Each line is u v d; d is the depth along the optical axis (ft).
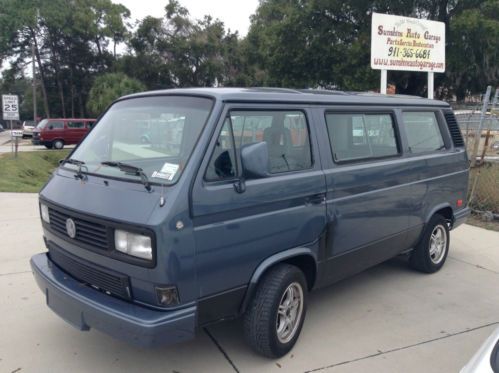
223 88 12.35
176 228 9.66
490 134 33.12
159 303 9.86
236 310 11.32
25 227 24.63
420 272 18.86
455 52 70.03
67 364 11.88
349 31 78.95
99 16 174.09
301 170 12.40
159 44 153.58
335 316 14.85
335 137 13.61
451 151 18.92
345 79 74.74
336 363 12.09
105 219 10.28
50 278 11.71
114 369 11.69
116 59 173.68
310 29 81.10
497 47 70.54
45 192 12.76
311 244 12.66
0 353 12.34
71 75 178.50
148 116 12.16
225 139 10.82
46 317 14.39
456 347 13.03
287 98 12.38
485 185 28.12
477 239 23.72
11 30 160.66
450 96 88.17
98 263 10.77
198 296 10.27
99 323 10.30
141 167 11.06
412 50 37.17
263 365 11.93
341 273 14.23
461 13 69.62
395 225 15.90
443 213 19.34
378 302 15.99
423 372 11.78
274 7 101.76
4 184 41.93
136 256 9.86
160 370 11.68
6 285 16.75
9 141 122.72
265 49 90.79
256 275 11.31
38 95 189.37
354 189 13.83
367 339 13.39
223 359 12.17
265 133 11.73
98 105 138.00
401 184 15.83
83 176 11.98
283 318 12.25
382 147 15.47
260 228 11.23
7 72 175.63
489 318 14.89
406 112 16.76
